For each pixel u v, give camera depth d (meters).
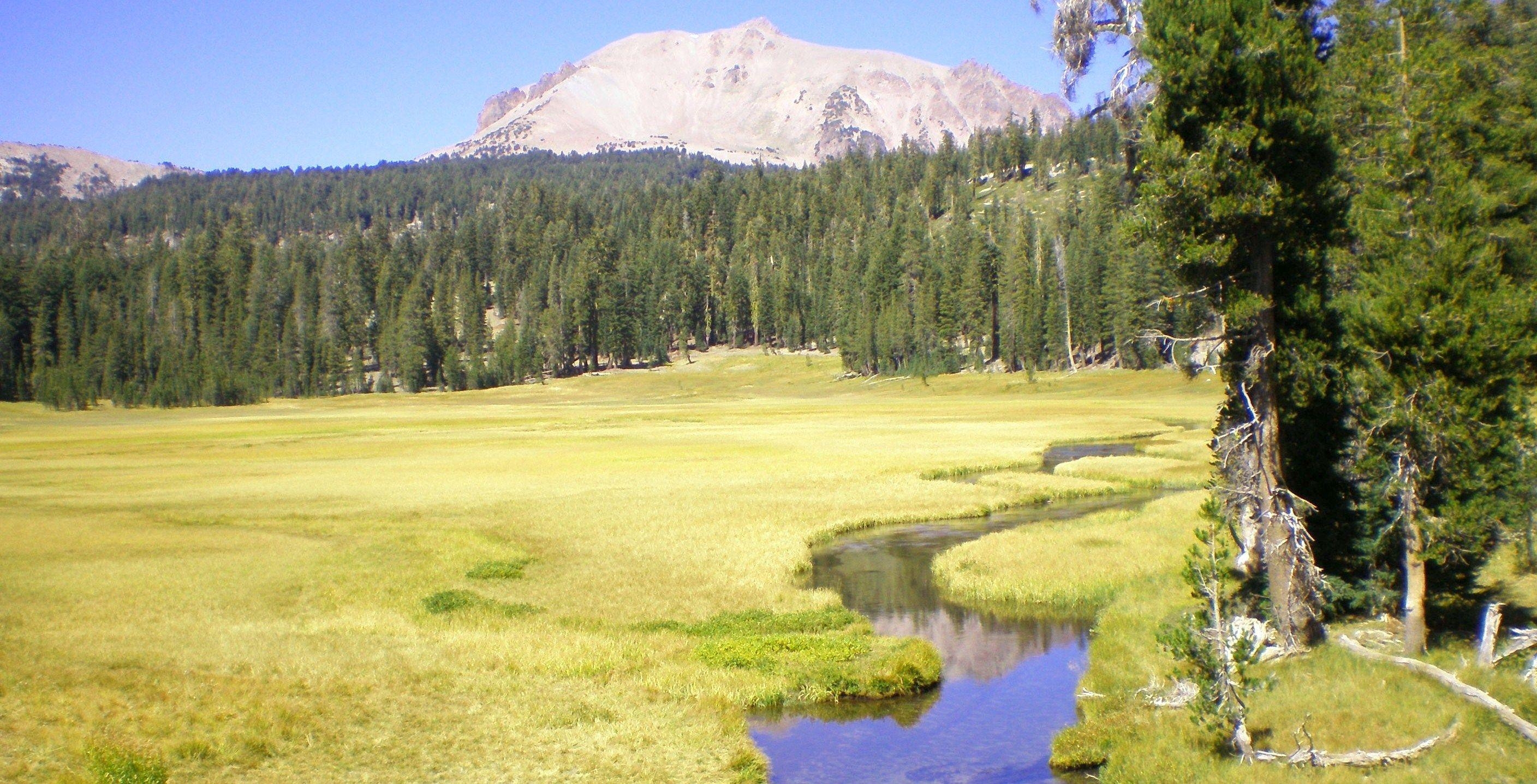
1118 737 14.98
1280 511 17.44
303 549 29.97
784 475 48.88
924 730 16.52
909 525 36.28
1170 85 17.83
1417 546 16.16
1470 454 16.02
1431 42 18.94
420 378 183.75
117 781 12.52
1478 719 13.16
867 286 172.75
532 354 183.88
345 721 15.35
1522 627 16.97
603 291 189.50
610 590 25.17
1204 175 17.16
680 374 183.12
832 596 24.62
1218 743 13.66
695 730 15.58
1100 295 137.88
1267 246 17.84
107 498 42.00
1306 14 18.80
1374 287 17.00
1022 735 16.23
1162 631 18.27
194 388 173.75
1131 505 39.72
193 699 15.63
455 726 15.45
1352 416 19.00
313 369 189.12
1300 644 17.19
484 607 23.20
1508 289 16.48
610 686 17.53
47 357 180.75
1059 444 66.81
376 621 21.45
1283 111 17.09
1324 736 13.55
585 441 71.81
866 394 150.88
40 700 15.10
